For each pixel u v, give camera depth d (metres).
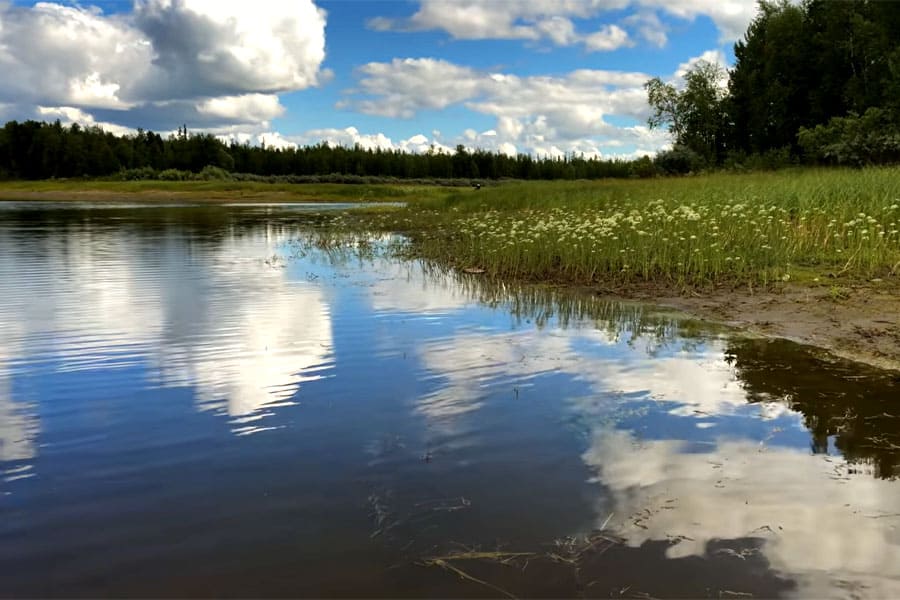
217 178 74.62
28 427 4.48
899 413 4.55
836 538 2.99
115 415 4.70
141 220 27.31
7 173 84.81
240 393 5.17
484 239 14.49
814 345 6.43
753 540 2.99
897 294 8.26
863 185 13.49
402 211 28.09
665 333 7.07
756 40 47.81
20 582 2.73
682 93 48.12
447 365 5.88
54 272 11.90
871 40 37.97
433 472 3.72
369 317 8.01
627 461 3.83
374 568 2.80
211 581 2.73
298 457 3.95
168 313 8.23
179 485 3.60
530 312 8.32
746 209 12.45
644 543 2.98
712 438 4.16
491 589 2.65
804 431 4.25
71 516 3.27
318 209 36.88
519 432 4.30
